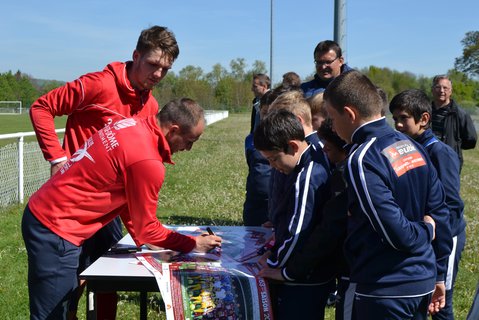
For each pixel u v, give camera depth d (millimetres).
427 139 3244
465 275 5250
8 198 8328
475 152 21766
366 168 2240
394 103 3264
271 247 2900
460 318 4238
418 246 2275
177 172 12734
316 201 2582
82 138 3398
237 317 2406
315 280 2664
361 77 2418
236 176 12156
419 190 2369
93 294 2688
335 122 2479
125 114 3430
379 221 2203
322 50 5137
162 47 3287
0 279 4969
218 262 2742
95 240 3586
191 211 8211
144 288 2578
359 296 2381
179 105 2799
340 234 2479
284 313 2682
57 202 2766
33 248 2787
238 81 75625
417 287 2303
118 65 3414
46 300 2814
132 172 2668
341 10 6238
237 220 7543
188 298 2420
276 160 2639
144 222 2734
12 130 26688
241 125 38594
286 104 3074
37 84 79625
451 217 3168
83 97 3297
